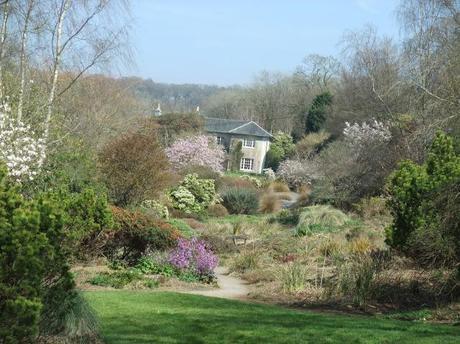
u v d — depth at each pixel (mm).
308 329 7129
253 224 24250
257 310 8875
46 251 5078
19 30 14289
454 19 23266
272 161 62156
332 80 69875
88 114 25016
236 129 67312
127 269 12977
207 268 13203
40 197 5602
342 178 26703
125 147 19875
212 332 6883
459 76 21078
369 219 22078
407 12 25688
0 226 4879
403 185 11797
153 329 7008
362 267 11297
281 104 74938
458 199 9844
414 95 26312
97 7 14906
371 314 9500
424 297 10336
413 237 10633
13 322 4797
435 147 12266
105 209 11477
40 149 13555
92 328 6527
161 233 13852
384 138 26875
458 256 9961
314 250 16625
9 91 14781
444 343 6406
